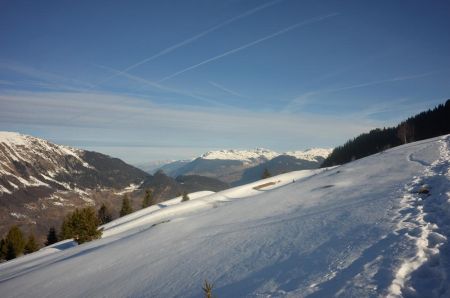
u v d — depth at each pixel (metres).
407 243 11.30
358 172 42.50
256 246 19.48
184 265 20.23
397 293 8.41
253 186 86.25
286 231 20.84
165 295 15.95
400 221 14.60
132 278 20.97
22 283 30.95
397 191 22.42
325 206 26.19
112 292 19.34
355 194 27.64
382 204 19.50
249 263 16.48
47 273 32.38
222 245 22.56
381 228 14.34
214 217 39.22
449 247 10.41
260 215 32.19
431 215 14.59
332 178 44.97
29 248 95.25
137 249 30.77
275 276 13.09
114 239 49.75
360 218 17.67
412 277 9.12
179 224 39.34
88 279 24.72
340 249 13.42
